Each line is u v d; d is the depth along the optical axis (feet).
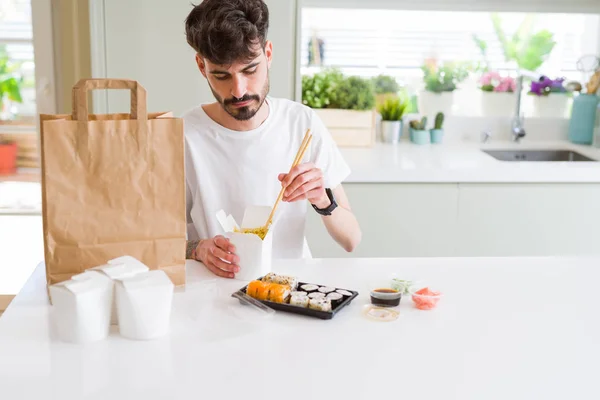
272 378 3.47
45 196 4.24
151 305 3.86
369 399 3.28
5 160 10.92
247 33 4.97
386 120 11.37
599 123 11.07
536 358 3.75
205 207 6.17
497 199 9.21
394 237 9.24
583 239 9.42
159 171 4.38
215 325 4.13
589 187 9.27
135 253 4.44
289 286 4.52
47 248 4.30
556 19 11.44
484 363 3.67
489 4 11.19
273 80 9.35
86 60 9.78
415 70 11.51
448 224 9.25
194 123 6.19
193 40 5.14
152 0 8.89
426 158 9.91
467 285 4.87
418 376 3.51
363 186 9.07
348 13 11.27
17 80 10.48
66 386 3.38
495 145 11.32
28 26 10.21
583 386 3.44
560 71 11.63
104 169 4.27
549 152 11.21
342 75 11.05
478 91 11.59
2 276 10.70
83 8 9.61
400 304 4.52
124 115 4.75
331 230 6.15
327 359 3.69
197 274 5.04
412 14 11.35
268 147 6.17
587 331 4.12
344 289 4.63
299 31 9.31
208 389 3.35
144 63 9.06
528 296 4.68
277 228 6.31
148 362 3.64
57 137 4.16
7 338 3.94
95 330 3.88
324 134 6.40
